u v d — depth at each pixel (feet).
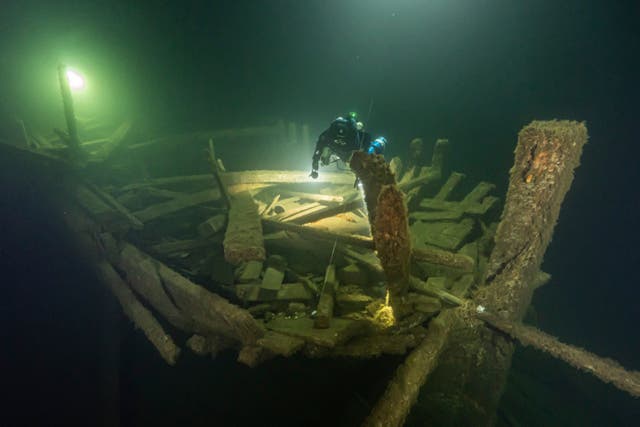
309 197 20.42
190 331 13.70
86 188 19.76
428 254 13.42
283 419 15.28
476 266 15.06
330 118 42.19
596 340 22.45
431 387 12.06
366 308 12.73
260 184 21.89
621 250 27.35
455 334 11.91
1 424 17.66
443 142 23.15
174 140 28.27
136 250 15.44
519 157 10.99
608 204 29.86
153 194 20.66
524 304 12.19
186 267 16.15
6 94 26.37
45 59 29.07
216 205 19.98
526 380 16.61
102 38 32.37
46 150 23.00
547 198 10.76
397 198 9.86
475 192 20.52
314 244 16.20
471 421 11.76
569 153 10.16
